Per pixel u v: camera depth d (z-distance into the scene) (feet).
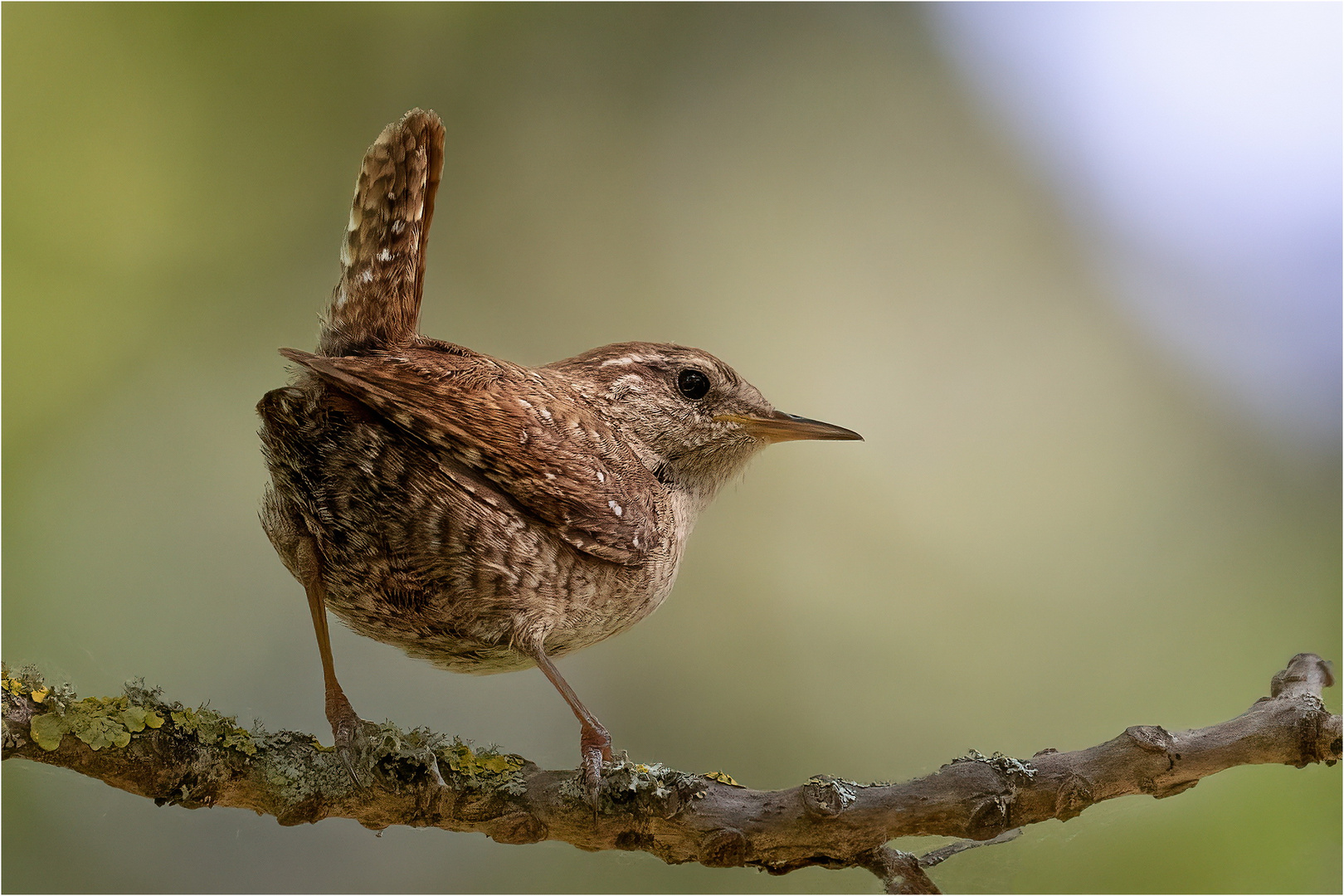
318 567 6.68
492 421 6.68
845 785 6.64
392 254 6.69
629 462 6.73
